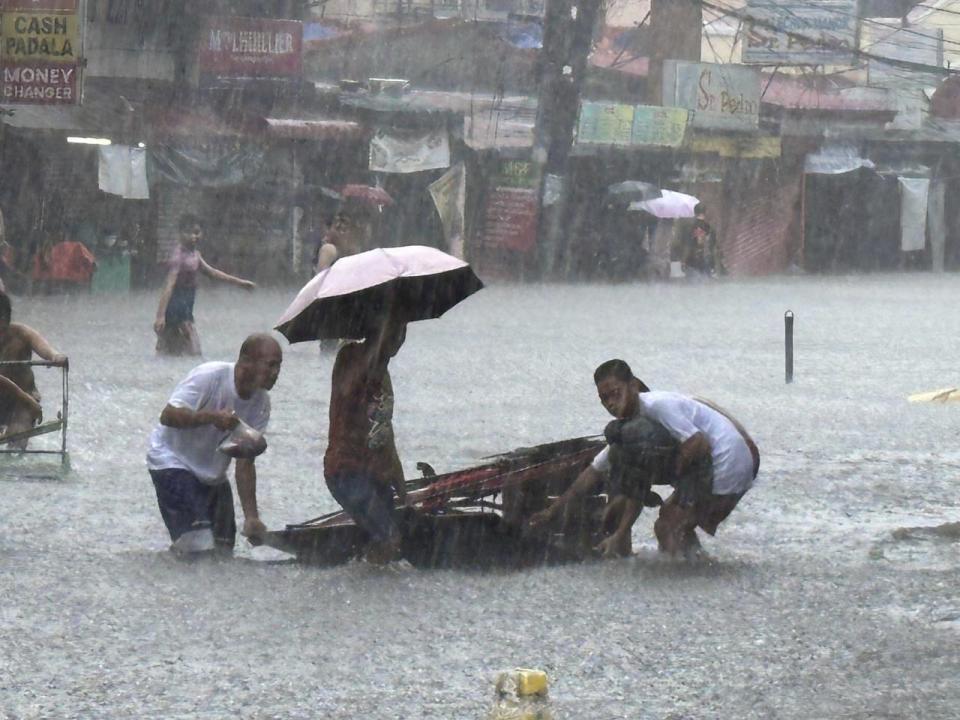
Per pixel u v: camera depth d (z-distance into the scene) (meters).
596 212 104.69
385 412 19.39
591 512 20.55
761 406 37.72
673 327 63.47
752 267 120.31
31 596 17.89
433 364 45.88
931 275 123.00
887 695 14.49
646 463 19.61
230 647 15.97
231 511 20.45
